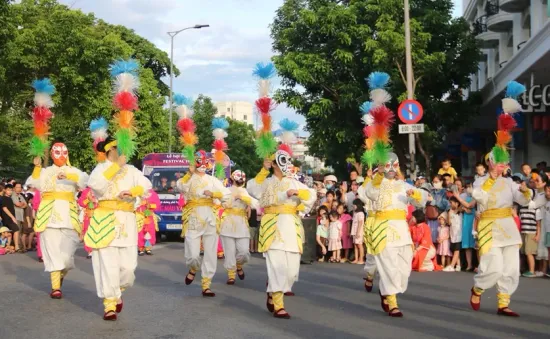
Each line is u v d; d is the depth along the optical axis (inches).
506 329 295.0
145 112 1526.8
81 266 546.0
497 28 1080.8
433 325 303.9
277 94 951.6
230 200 449.1
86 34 1125.1
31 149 394.0
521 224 496.7
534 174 495.8
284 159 335.9
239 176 450.6
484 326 301.7
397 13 863.7
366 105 365.4
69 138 1156.5
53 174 387.2
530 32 941.2
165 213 825.5
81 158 1195.9
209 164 424.5
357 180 639.8
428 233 539.5
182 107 423.5
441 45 917.2
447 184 566.3
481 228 337.4
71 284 439.2
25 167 1205.7
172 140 1568.7
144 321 311.1
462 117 951.6
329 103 898.7
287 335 281.0
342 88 888.9
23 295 390.3
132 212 324.8
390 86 857.5
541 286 437.1
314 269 544.7
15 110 1017.5
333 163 1385.3
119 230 314.2
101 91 1104.2
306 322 310.5
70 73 1047.0
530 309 347.9
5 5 766.5
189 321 311.4
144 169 856.3
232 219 447.5
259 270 530.6
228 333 284.8
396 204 334.6
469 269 530.6
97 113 1121.4
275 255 324.8
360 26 864.3
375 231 331.6
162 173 851.4
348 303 367.9
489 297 389.7
